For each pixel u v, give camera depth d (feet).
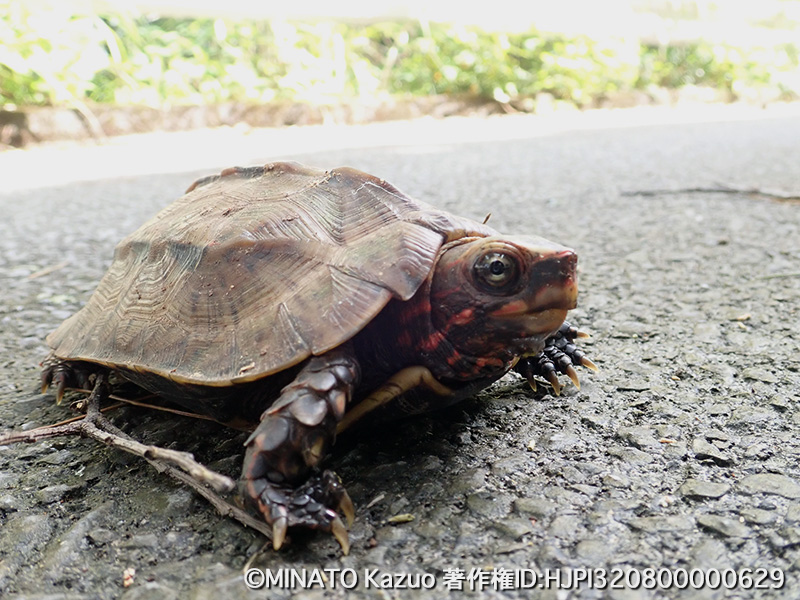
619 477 0.48
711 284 0.89
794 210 1.25
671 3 3.30
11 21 2.04
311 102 2.60
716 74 3.58
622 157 1.94
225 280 0.50
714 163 1.79
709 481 0.47
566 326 0.61
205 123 2.42
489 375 0.50
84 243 1.19
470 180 1.63
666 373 0.64
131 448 0.46
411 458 0.51
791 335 0.71
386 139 2.29
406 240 0.48
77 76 2.16
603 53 3.17
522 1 2.91
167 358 0.49
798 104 3.58
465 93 2.98
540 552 0.40
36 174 1.77
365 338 0.49
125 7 2.25
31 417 0.62
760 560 0.39
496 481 0.48
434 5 2.78
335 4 2.64
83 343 0.58
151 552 0.42
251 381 0.46
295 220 0.52
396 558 0.41
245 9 2.51
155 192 1.55
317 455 0.43
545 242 0.46
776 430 0.53
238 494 0.43
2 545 0.43
